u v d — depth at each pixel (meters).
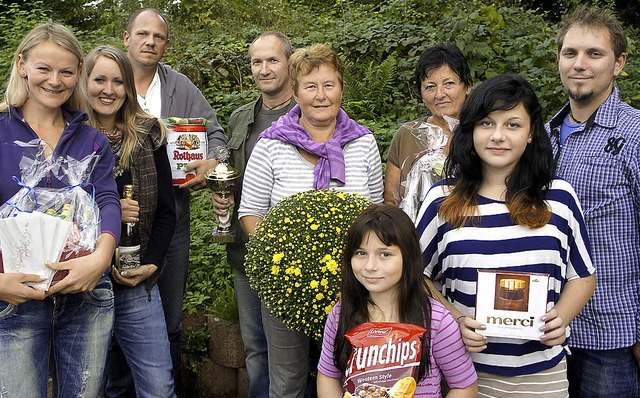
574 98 2.80
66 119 2.69
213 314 4.16
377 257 2.27
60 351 2.66
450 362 2.28
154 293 3.24
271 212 2.81
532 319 2.21
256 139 3.67
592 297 2.71
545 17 10.04
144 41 3.83
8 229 2.31
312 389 3.51
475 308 2.27
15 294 2.31
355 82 6.54
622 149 2.64
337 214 2.70
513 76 2.35
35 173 2.46
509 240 2.33
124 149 3.14
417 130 3.32
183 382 4.17
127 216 3.05
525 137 2.31
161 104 3.92
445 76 3.27
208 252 4.84
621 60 2.79
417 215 2.70
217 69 7.50
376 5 9.37
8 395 2.44
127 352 3.22
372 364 2.12
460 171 2.46
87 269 2.44
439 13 7.78
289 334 2.97
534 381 2.36
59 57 2.53
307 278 2.61
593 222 2.69
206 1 9.96
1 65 7.61
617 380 2.73
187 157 3.58
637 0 10.33
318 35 7.72
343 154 3.09
